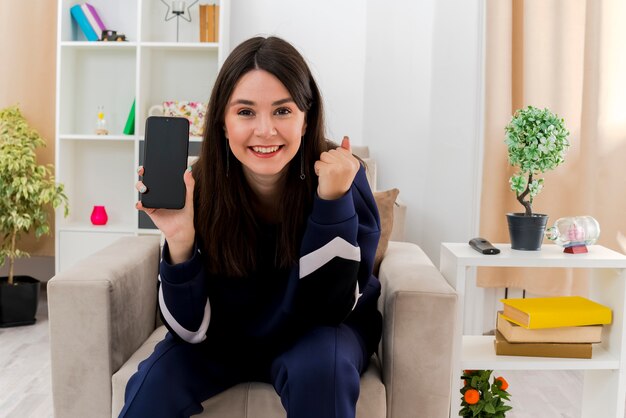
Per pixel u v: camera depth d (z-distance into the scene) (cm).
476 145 260
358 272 133
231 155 130
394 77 283
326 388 116
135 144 288
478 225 258
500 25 250
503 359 169
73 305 141
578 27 240
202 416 131
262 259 133
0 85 306
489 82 253
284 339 133
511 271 258
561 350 171
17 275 309
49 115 307
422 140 279
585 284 243
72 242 289
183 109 289
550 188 246
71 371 142
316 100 128
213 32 290
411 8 279
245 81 119
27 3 303
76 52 307
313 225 123
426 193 279
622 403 172
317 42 294
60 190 281
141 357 148
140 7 284
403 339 140
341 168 121
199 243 131
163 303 128
